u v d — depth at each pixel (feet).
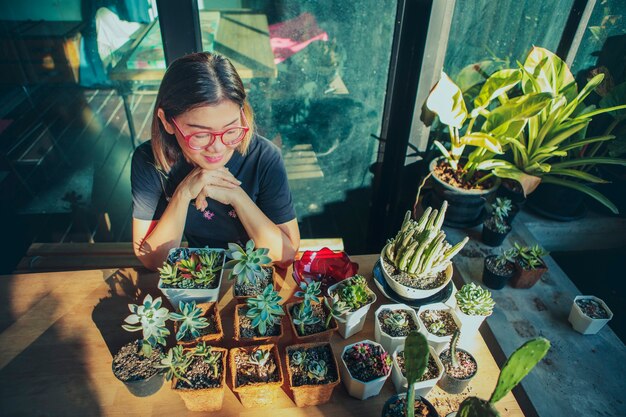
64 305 3.76
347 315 3.39
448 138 6.76
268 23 6.03
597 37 6.11
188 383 2.96
